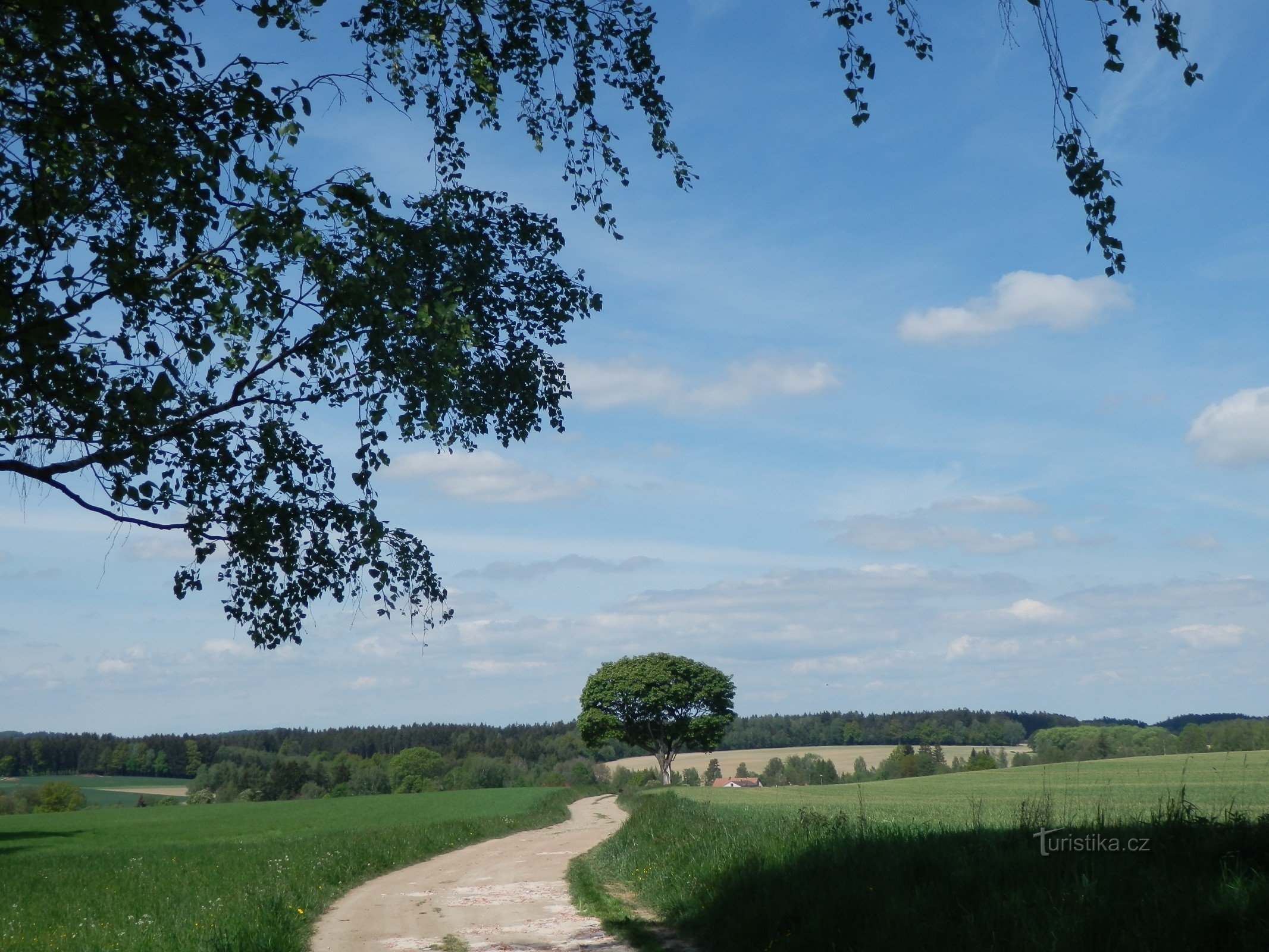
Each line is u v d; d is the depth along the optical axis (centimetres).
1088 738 9319
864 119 831
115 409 770
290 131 780
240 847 3116
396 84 1005
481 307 1006
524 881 1956
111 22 643
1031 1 689
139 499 850
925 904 898
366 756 15175
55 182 741
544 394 1061
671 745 8906
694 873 1441
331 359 907
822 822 1558
